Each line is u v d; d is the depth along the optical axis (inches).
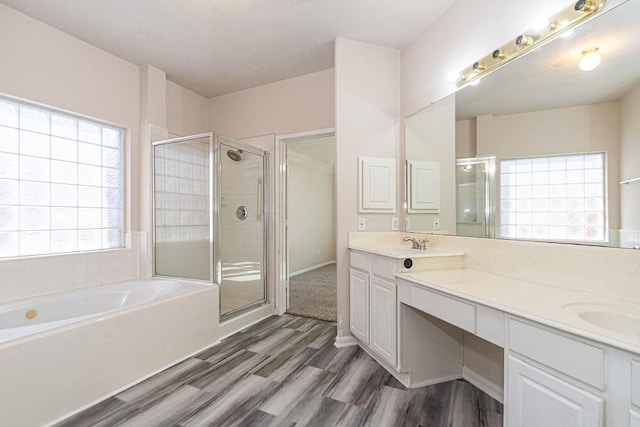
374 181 106.3
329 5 86.9
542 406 42.1
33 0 83.4
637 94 45.8
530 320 43.8
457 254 80.4
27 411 59.9
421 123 98.9
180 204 120.1
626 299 48.4
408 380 77.2
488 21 74.4
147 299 110.1
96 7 86.5
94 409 68.3
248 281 132.0
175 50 110.8
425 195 96.7
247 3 85.7
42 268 93.4
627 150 47.1
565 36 55.7
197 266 117.0
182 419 64.7
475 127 76.9
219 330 108.2
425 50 97.8
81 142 106.7
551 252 59.4
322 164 276.2
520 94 64.6
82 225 107.0
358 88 105.7
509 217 67.9
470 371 79.9
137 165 121.6
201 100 151.7
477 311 54.0
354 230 105.2
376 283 86.8
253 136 143.5
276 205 138.2
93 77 106.7
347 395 73.5
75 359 67.6
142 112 121.9
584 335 36.8
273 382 79.4
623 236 48.3
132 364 78.9
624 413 33.9
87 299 98.4
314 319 131.1
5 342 58.4
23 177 92.1
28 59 90.3
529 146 63.1
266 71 128.0
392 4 86.4
